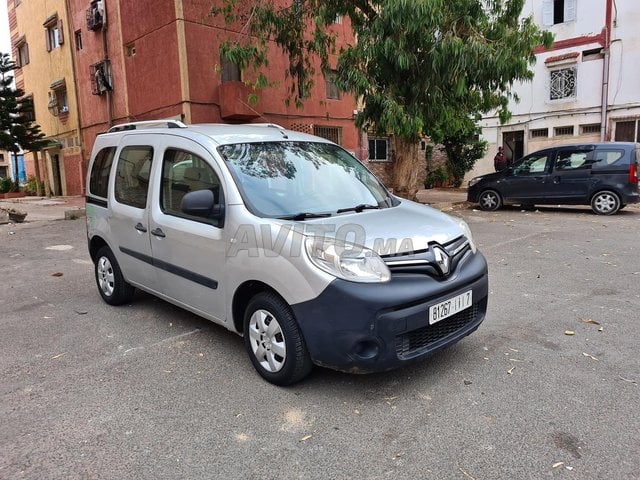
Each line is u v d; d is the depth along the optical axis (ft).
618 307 16.38
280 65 52.95
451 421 9.84
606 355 12.73
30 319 16.57
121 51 54.65
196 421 10.05
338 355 10.12
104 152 17.70
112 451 9.11
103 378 12.03
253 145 13.52
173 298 14.38
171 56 46.98
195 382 11.72
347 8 37.63
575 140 66.03
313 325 10.25
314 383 11.51
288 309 10.87
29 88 83.71
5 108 72.69
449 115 37.76
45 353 13.65
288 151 13.94
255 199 11.98
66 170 74.90
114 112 58.65
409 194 43.68
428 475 8.29
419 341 10.73
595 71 63.10
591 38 62.59
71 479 8.36
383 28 32.58
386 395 10.91
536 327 14.78
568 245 26.58
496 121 72.02
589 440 9.11
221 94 48.19
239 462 8.73
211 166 12.71
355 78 34.01
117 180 16.57
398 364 10.27
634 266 21.61
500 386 11.18
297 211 12.14
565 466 8.41
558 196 39.70
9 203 61.87
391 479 8.21
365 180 14.79
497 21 36.01
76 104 68.08
